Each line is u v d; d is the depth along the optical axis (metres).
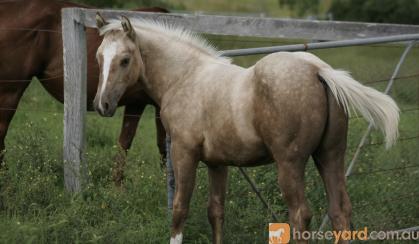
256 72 7.06
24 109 14.93
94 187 9.48
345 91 6.81
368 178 10.34
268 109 6.91
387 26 9.77
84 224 8.53
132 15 9.87
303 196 7.04
